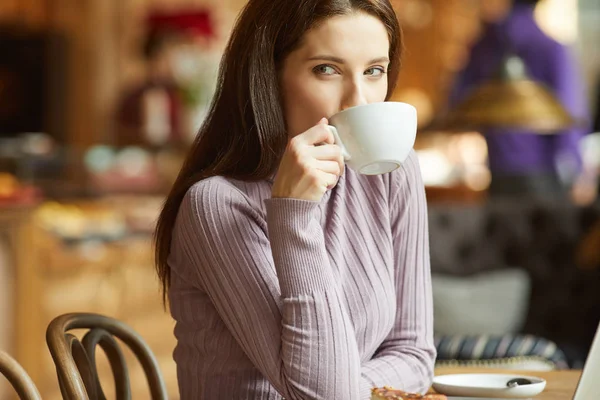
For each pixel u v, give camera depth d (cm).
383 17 162
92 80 795
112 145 790
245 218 162
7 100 780
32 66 784
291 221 152
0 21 777
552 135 584
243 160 169
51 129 791
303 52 160
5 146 564
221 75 173
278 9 162
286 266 152
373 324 171
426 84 942
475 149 768
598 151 785
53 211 474
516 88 489
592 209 504
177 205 173
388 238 180
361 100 160
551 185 585
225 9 828
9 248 390
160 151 683
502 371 196
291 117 165
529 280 489
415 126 148
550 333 495
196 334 169
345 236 175
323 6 158
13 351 394
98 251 454
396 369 175
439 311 438
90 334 185
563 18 973
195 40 707
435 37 941
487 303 443
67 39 793
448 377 179
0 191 393
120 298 467
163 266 176
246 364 165
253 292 158
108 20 797
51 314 425
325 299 153
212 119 174
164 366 501
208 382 168
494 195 593
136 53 801
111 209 513
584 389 138
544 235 504
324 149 150
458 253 497
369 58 159
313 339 152
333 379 152
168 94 697
